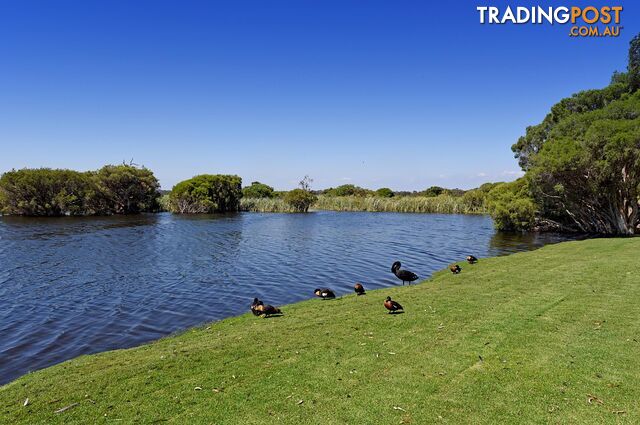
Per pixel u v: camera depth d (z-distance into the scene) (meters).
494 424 5.71
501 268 19.61
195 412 6.44
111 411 6.63
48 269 23.62
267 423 6.00
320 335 10.05
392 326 10.41
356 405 6.38
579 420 5.72
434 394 6.62
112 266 24.62
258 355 8.84
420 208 85.31
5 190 62.88
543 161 34.12
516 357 7.88
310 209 94.69
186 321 14.28
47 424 6.31
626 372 7.05
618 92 37.66
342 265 25.08
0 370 10.34
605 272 15.91
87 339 12.54
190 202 82.00
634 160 31.03
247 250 31.28
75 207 67.38
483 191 82.19
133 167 80.19
